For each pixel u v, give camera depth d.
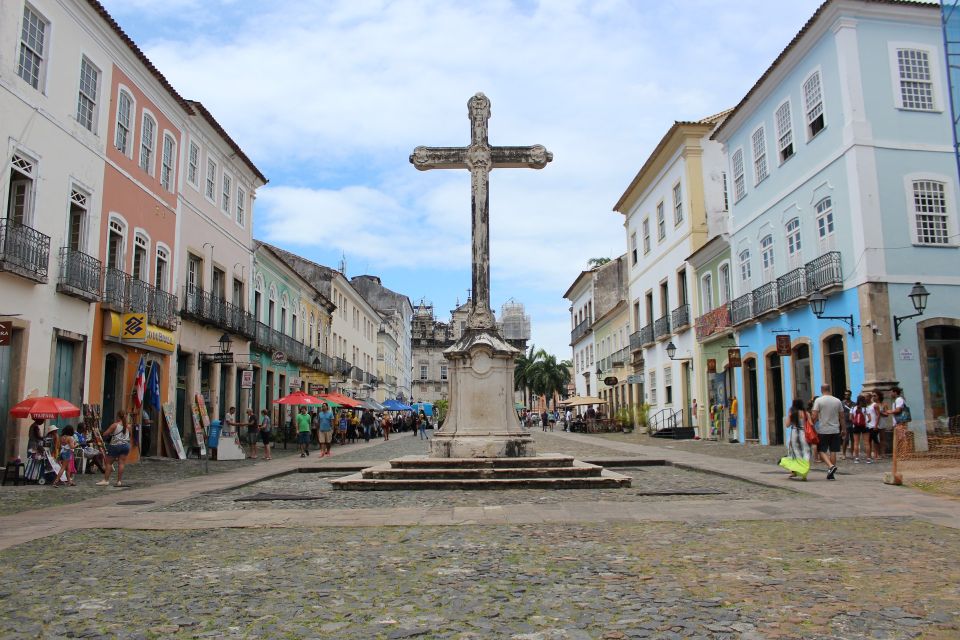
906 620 3.79
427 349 91.56
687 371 28.81
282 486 11.88
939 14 16.88
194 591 4.57
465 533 6.64
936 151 16.62
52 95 14.88
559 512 7.91
